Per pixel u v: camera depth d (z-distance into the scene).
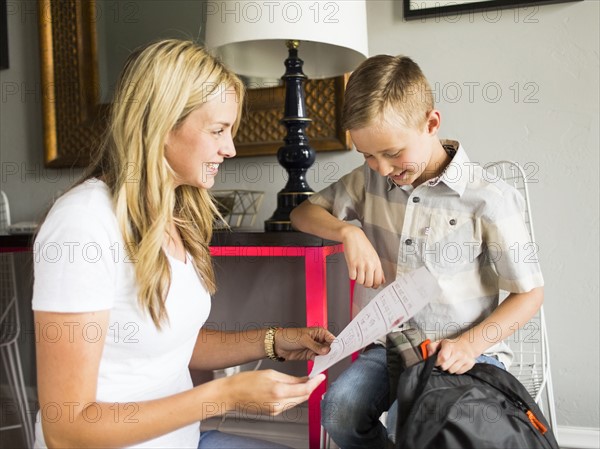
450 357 0.90
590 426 1.48
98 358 0.75
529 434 0.79
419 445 0.75
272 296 1.71
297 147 1.42
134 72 0.81
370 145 1.00
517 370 1.28
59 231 0.74
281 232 1.27
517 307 1.02
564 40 1.44
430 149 1.05
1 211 1.91
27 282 1.95
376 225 1.17
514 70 1.48
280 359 1.00
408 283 0.85
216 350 1.01
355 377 1.09
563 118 1.46
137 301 0.79
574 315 1.47
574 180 1.46
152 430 0.73
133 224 0.80
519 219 1.05
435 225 1.09
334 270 1.65
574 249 1.47
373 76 1.01
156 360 0.83
